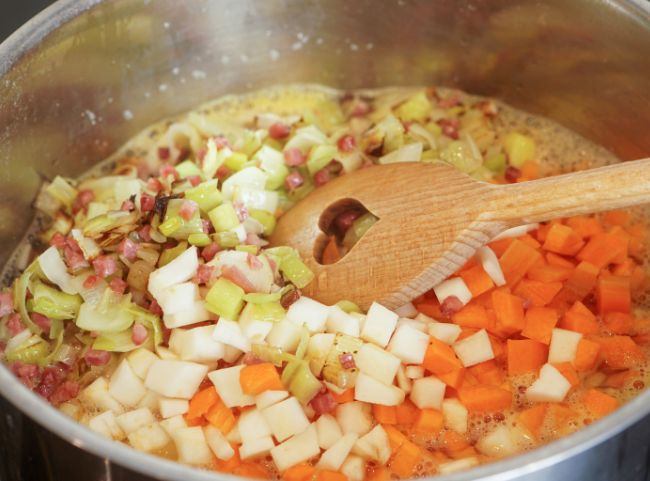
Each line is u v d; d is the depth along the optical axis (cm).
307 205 29
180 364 25
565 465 19
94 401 26
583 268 28
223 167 32
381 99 37
